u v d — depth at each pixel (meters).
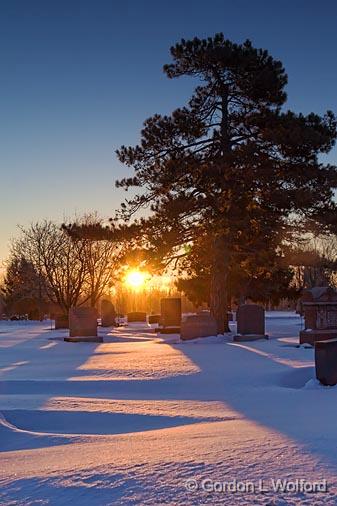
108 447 7.45
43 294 62.41
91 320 31.72
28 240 57.66
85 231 32.06
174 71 32.62
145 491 5.32
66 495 5.31
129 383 14.66
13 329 47.16
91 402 11.95
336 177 29.80
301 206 29.67
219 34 32.44
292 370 15.75
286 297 54.66
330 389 12.91
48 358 21.33
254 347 23.81
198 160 31.55
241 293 51.56
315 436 7.44
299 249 33.19
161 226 31.50
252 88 31.64
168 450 6.92
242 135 32.22
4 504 5.17
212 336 29.45
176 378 15.24
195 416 10.23
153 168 31.28
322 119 31.58
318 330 24.84
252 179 29.39
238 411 10.55
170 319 38.56
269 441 7.24
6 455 7.27
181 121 31.27
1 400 12.18
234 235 31.41
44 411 10.78
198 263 33.81
